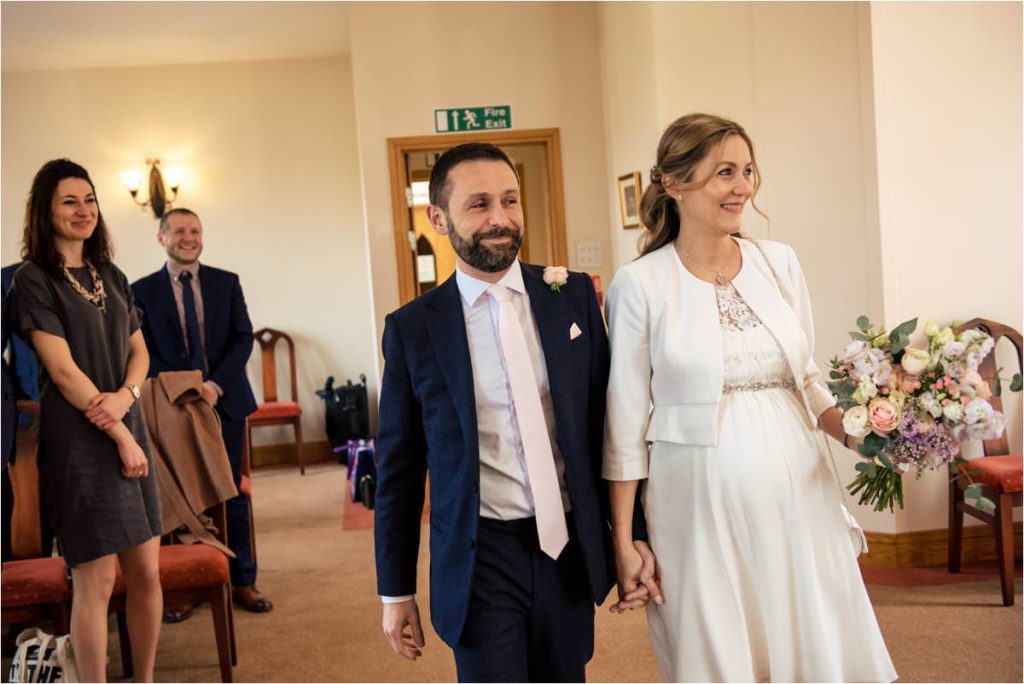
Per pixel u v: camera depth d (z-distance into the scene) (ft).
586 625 6.53
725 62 15.72
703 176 6.52
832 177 14.79
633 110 18.33
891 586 13.57
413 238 21.53
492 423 6.33
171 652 12.59
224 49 26.05
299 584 15.60
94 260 9.74
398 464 6.65
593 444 6.80
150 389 12.42
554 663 6.50
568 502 6.45
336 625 13.44
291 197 27.86
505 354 6.30
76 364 9.28
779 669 6.42
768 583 6.41
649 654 11.67
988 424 6.11
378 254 20.90
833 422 6.98
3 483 10.91
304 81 27.73
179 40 24.81
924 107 14.46
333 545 18.11
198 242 14.61
